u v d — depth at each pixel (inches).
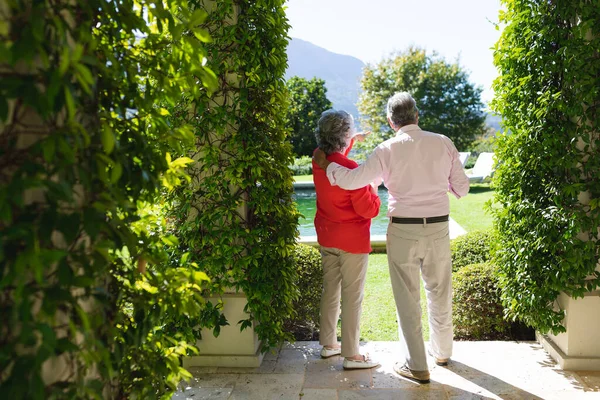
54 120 46.5
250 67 111.2
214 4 110.2
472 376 115.5
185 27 58.4
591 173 111.0
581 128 108.3
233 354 123.6
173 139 61.6
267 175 117.5
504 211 128.6
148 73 62.6
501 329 139.6
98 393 48.6
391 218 113.2
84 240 54.0
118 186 55.9
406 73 890.1
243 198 119.7
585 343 116.0
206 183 114.6
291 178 122.8
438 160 108.0
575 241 109.8
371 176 109.0
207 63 110.6
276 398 107.7
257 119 116.6
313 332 148.4
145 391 64.3
